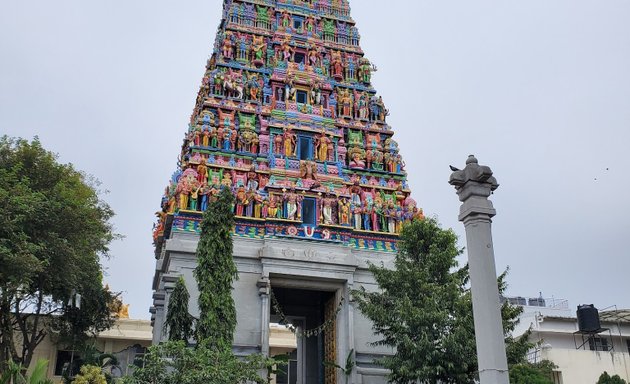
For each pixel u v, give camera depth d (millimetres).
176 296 29203
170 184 43000
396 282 31641
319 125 44562
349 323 38469
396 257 33031
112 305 45500
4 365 34344
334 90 47625
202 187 39781
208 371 22547
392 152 46438
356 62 50000
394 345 31719
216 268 28953
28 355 38031
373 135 46750
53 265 33656
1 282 30750
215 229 29750
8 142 37125
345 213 41562
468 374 28484
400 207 44000
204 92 45719
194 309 36125
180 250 37219
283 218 40125
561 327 45156
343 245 40438
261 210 40375
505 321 29125
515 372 30047
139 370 22453
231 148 42531
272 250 38594
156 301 38688
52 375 45250
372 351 38406
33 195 31469
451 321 29078
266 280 37906
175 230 37906
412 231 33031
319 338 43531
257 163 42344
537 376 29703
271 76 45719
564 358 40594
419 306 30188
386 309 31844
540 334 44500
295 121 44156
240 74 45812
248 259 38656
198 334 27750
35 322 38719
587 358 40875
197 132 42219
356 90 48438
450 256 31312
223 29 49531
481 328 16406
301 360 45031
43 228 33344
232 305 28812
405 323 30641
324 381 41438
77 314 42344
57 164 37625
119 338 48531
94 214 37844
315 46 48562
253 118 44156
